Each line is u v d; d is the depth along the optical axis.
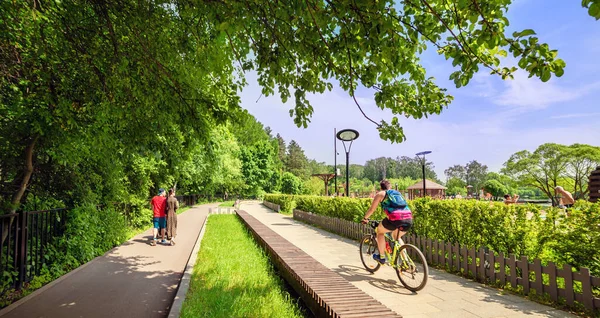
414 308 4.93
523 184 51.59
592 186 9.01
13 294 5.66
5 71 5.29
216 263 7.71
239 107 5.66
